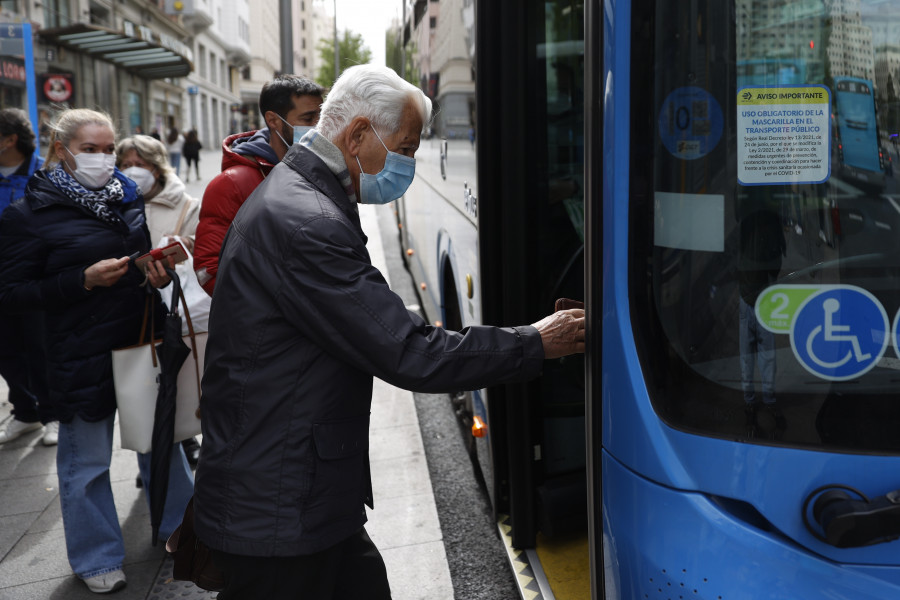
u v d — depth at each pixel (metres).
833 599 1.46
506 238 2.77
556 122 2.76
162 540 3.49
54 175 2.97
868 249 1.53
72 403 3.03
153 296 3.07
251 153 3.11
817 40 1.50
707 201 1.54
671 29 1.51
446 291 4.50
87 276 2.85
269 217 1.70
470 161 3.21
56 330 2.99
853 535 1.38
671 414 1.55
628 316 1.57
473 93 3.00
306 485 1.69
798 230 1.53
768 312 1.53
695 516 1.51
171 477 3.45
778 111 1.51
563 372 2.93
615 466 1.62
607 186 1.57
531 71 2.71
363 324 1.64
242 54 57.84
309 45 101.12
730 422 1.53
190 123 44.00
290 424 1.69
